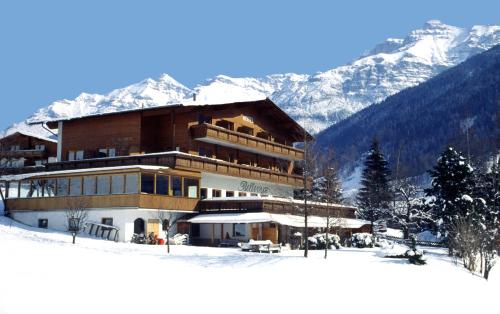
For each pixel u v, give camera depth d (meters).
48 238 36.41
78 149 51.81
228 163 51.00
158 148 50.25
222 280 19.02
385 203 66.88
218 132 50.19
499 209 45.44
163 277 17.75
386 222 68.69
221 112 53.25
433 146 166.12
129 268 18.39
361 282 23.09
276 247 37.41
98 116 50.28
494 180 46.25
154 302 14.60
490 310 22.97
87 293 14.24
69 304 13.12
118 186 42.66
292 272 23.08
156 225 43.22
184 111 48.72
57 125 54.44
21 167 61.22
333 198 45.84
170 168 44.16
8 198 48.25
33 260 17.12
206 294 16.55
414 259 31.45
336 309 18.08
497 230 43.06
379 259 33.09
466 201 44.12
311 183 48.16
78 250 22.33
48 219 45.09
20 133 68.00
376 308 19.27
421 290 23.83
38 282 14.35
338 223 40.44
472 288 26.97
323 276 23.08
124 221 41.59
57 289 14.07
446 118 179.38
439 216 45.91
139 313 13.52
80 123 52.09
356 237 45.16
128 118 49.34
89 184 44.12
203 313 14.62
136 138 48.56
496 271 34.91
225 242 43.34
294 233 44.94
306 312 16.94
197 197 46.84
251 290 18.28
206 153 51.47
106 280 15.93
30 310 12.26
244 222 42.44
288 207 46.69
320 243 42.31
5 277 14.29
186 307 14.77
